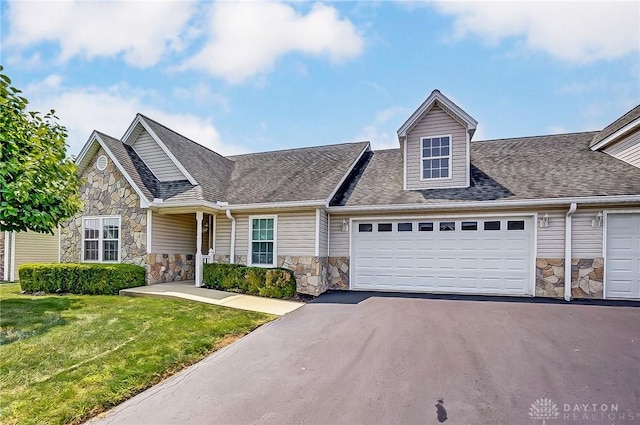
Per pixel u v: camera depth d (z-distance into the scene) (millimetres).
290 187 12547
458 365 4969
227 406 3928
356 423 3531
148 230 11875
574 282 9906
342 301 9703
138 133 13680
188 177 12562
